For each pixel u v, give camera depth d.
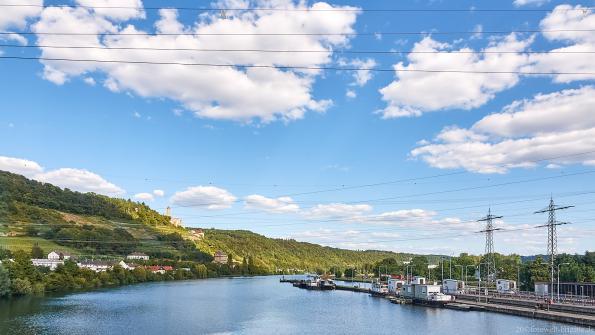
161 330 129.38
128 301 195.88
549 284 199.75
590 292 182.12
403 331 132.38
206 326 137.38
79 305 176.38
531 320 144.50
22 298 194.12
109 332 124.50
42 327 127.81
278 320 152.50
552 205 164.62
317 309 186.88
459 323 144.75
